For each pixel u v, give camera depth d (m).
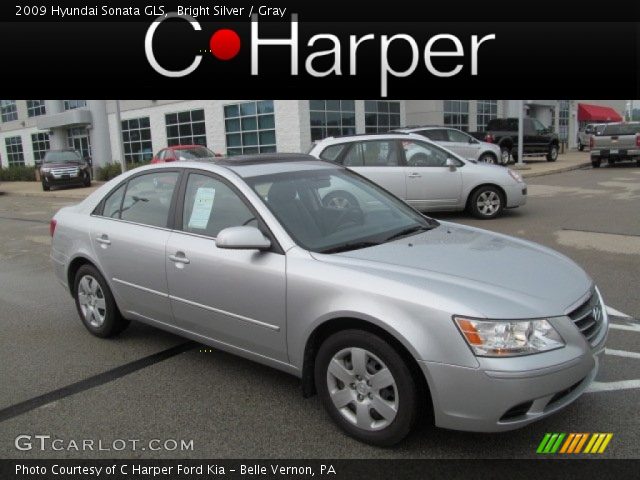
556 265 3.60
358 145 10.95
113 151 34.09
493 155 19.19
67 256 5.29
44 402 4.04
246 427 3.60
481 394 2.89
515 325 2.90
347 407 3.40
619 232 9.09
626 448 3.21
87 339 5.27
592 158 23.03
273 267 3.61
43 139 41.66
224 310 3.92
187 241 4.17
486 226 10.12
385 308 3.10
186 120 29.38
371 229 4.09
